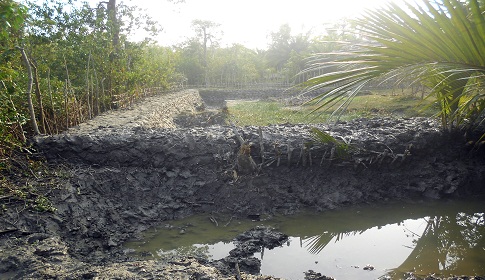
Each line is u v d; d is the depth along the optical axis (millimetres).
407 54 3295
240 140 9414
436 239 7496
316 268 6273
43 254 5500
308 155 9383
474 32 2902
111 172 8578
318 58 3865
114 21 19891
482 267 6289
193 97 32750
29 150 8375
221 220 8305
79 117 12648
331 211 8820
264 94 41969
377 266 6363
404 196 9570
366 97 27219
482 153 10312
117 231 7363
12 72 7477
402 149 9898
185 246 7102
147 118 14406
